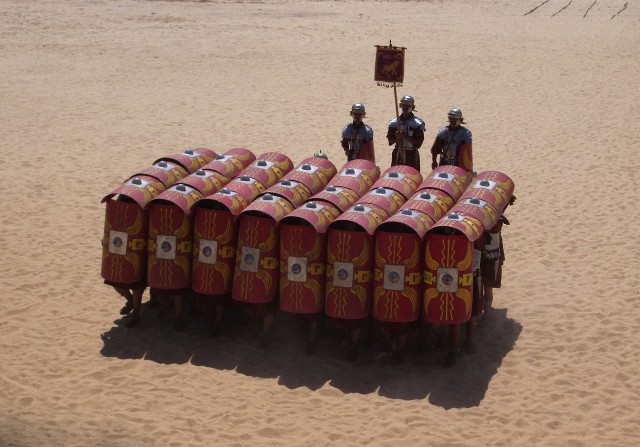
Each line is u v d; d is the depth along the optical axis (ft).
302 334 33.81
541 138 61.72
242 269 31.45
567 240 43.37
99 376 30.50
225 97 73.56
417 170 39.52
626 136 61.77
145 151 58.34
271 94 74.59
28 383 29.89
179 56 90.79
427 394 29.81
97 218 45.93
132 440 26.50
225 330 34.09
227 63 87.51
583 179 52.80
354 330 31.45
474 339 33.47
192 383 30.25
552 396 29.78
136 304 33.96
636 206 48.08
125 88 76.48
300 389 29.96
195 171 35.70
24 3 122.31
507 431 27.66
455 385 30.48
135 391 29.63
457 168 35.27
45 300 36.42
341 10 130.31
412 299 30.17
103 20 111.65
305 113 68.33
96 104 70.69
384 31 108.78
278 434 27.17
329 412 28.50
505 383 30.68
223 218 31.76
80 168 54.34
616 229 44.75
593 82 78.79
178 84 78.28
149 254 32.68
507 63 87.66
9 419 27.43
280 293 31.30
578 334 34.04
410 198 32.86
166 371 31.01
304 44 98.73
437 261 29.78
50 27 105.29
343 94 74.64
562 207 48.06
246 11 125.39
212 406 28.76
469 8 135.85
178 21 113.39
